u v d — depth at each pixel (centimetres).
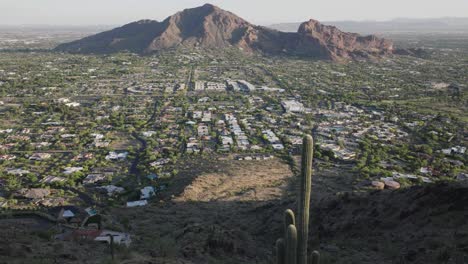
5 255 2714
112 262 2762
